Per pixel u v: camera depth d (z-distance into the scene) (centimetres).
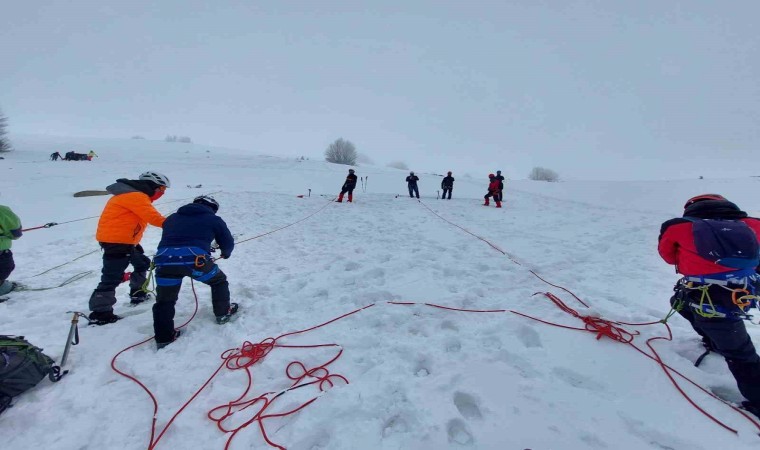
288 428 237
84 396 268
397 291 460
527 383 270
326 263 611
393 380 276
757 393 231
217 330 370
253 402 261
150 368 303
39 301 435
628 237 802
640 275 527
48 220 979
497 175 1427
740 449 212
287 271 570
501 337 338
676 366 288
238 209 1223
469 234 852
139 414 253
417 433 226
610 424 232
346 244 753
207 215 374
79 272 555
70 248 689
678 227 264
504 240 784
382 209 1312
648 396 258
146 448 224
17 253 647
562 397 256
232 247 390
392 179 3003
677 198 1956
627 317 374
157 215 380
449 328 371
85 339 346
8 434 233
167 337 336
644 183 2573
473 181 3095
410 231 895
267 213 1170
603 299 431
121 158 4022
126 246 386
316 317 398
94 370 300
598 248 705
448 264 584
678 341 324
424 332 358
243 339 349
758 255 236
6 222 430
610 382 273
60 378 286
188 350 331
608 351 312
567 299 426
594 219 1085
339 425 235
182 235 355
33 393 269
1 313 400
